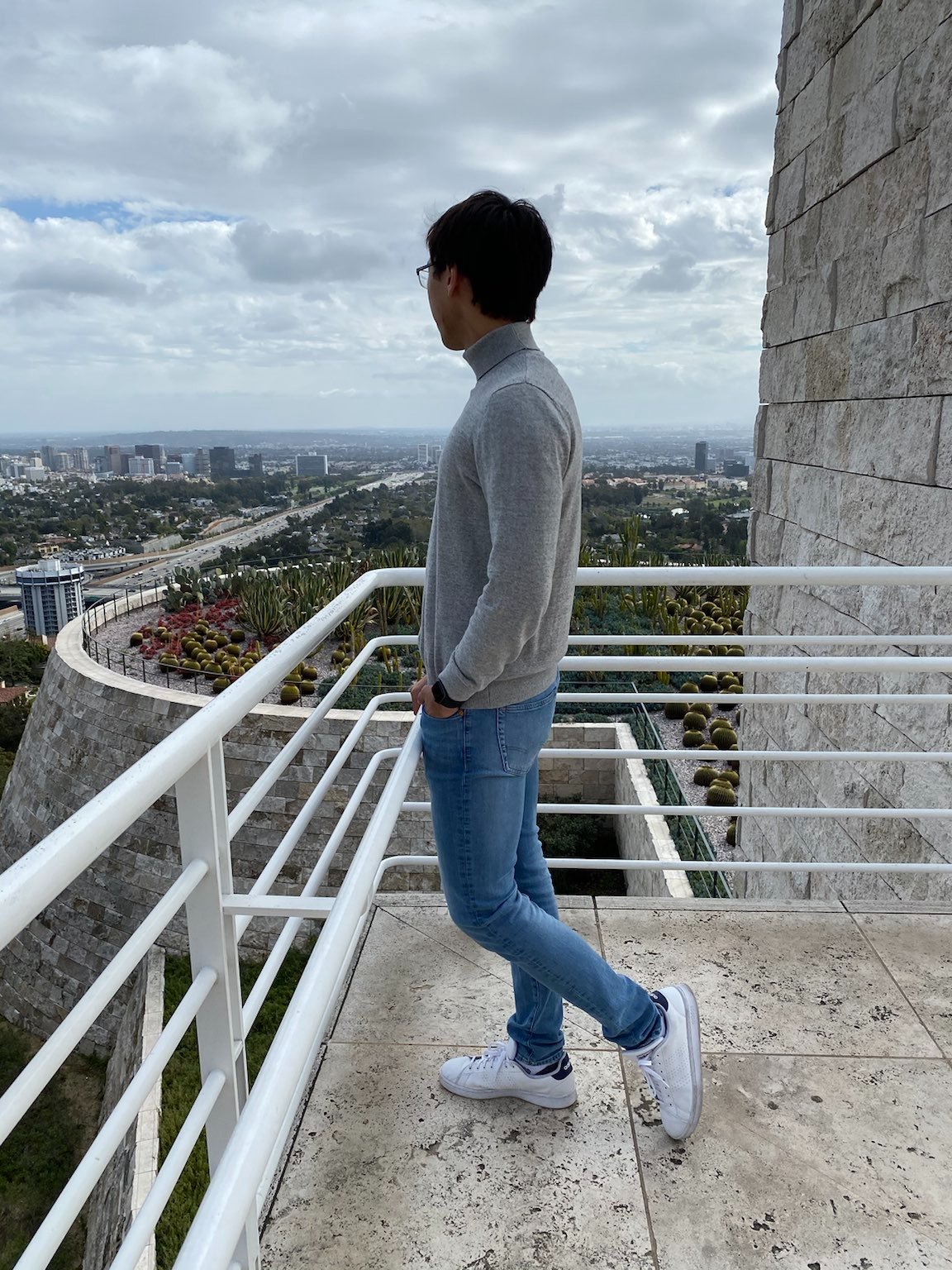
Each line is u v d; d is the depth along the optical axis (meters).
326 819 10.38
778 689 5.23
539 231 1.33
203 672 12.91
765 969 2.35
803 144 4.68
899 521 3.70
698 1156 1.72
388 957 2.40
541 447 1.23
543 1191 1.64
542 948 1.55
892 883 3.79
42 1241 0.77
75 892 11.37
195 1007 1.15
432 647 1.46
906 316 3.59
